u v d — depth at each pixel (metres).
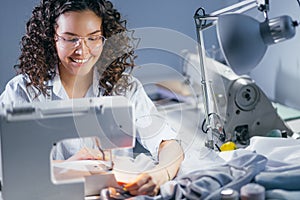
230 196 1.10
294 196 1.12
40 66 1.65
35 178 1.14
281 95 2.40
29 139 1.12
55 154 1.58
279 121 2.01
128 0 2.47
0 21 2.31
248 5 1.66
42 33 1.63
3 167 1.12
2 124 1.11
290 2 2.22
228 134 1.92
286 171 1.21
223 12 1.59
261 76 2.53
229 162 1.27
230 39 1.35
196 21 1.65
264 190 1.13
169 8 2.54
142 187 1.20
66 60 1.55
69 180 1.17
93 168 1.26
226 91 1.91
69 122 1.14
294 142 1.50
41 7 1.62
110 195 1.18
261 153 1.47
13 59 2.36
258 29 1.39
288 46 2.30
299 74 2.25
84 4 1.50
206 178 1.17
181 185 1.19
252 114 1.97
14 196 1.14
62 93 1.66
